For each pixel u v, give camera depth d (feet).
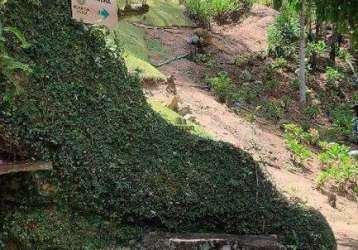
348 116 55.31
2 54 13.93
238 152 19.40
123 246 15.70
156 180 17.25
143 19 63.10
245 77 57.82
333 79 62.90
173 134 19.53
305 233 17.63
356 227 31.55
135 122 18.72
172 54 57.11
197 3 70.18
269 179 19.30
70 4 18.43
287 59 65.98
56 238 14.87
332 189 38.86
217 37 67.31
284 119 51.29
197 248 15.87
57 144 15.57
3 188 15.11
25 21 16.62
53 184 15.38
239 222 17.46
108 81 18.85
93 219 15.88
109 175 16.40
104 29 20.20
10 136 14.80
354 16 24.57
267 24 73.10
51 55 17.02
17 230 14.66
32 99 15.71
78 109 17.03
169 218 16.83
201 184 17.83
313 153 45.09
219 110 45.16
